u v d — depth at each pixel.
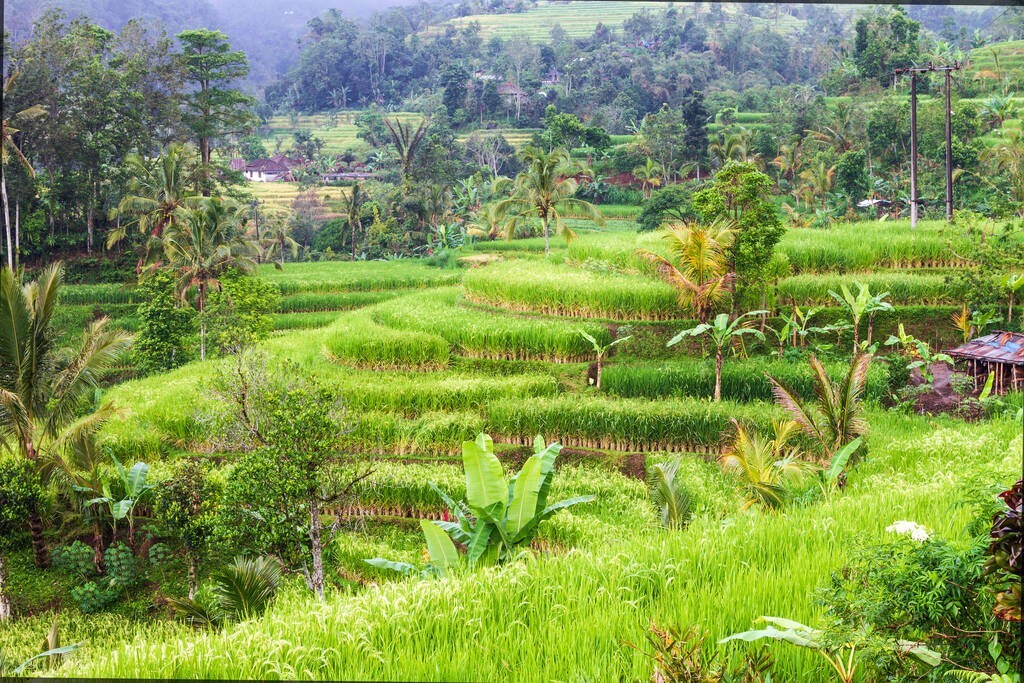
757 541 9.56
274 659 7.00
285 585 16.06
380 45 141.38
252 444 17.45
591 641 7.21
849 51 99.19
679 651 6.07
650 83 115.94
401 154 86.00
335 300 51.78
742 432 18.20
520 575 8.63
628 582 8.48
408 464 23.47
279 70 152.12
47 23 58.03
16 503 20.27
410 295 41.22
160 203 49.41
